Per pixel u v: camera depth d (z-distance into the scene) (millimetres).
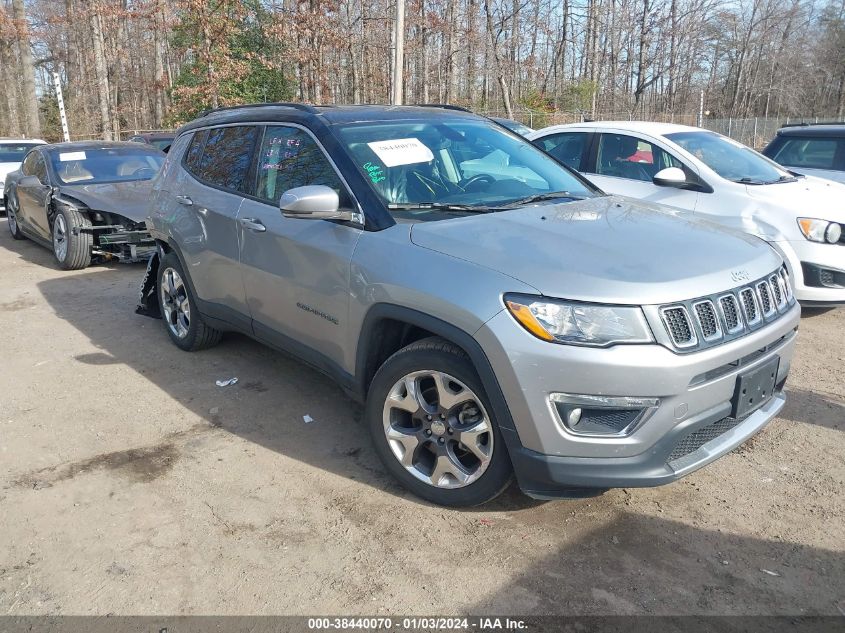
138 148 10047
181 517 3223
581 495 2887
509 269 2854
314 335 3818
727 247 3193
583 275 2756
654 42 45188
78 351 5492
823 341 5539
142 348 5539
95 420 4250
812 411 4273
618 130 7125
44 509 3297
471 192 3787
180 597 2709
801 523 3139
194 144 5148
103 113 29812
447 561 2898
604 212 3578
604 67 46781
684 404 2715
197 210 4727
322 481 3521
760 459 3709
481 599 2680
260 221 4082
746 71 51812
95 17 28875
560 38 44594
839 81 55031
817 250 5668
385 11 31609
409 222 3355
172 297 5414
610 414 2729
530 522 3154
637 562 2883
